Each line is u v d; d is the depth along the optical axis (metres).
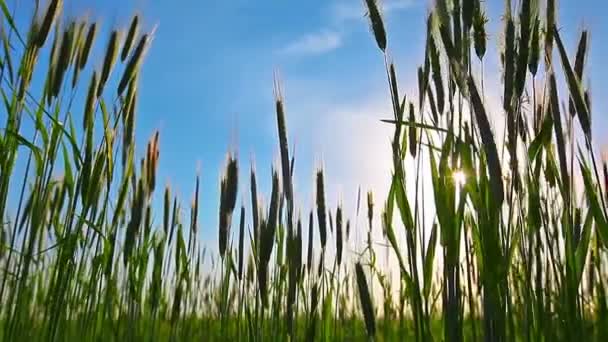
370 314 0.45
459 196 0.41
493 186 0.37
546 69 0.43
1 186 0.59
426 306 0.44
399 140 0.45
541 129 0.44
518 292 0.50
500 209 0.37
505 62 0.42
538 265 0.43
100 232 0.64
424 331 0.43
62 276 0.62
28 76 0.61
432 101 0.49
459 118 0.42
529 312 0.42
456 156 0.41
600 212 0.41
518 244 0.44
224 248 0.60
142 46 0.65
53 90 0.62
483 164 0.40
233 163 0.60
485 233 0.38
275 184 0.49
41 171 0.63
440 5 0.41
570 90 0.42
